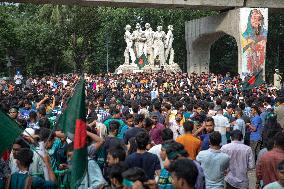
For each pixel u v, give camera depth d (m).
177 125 13.14
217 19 45.22
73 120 6.68
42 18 66.75
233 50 63.69
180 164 5.04
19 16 75.88
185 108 14.73
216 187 8.22
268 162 7.91
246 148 9.12
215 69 65.31
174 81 35.78
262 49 41.81
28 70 63.50
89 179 7.25
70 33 63.50
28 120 12.52
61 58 64.88
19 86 33.56
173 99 17.61
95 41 66.12
